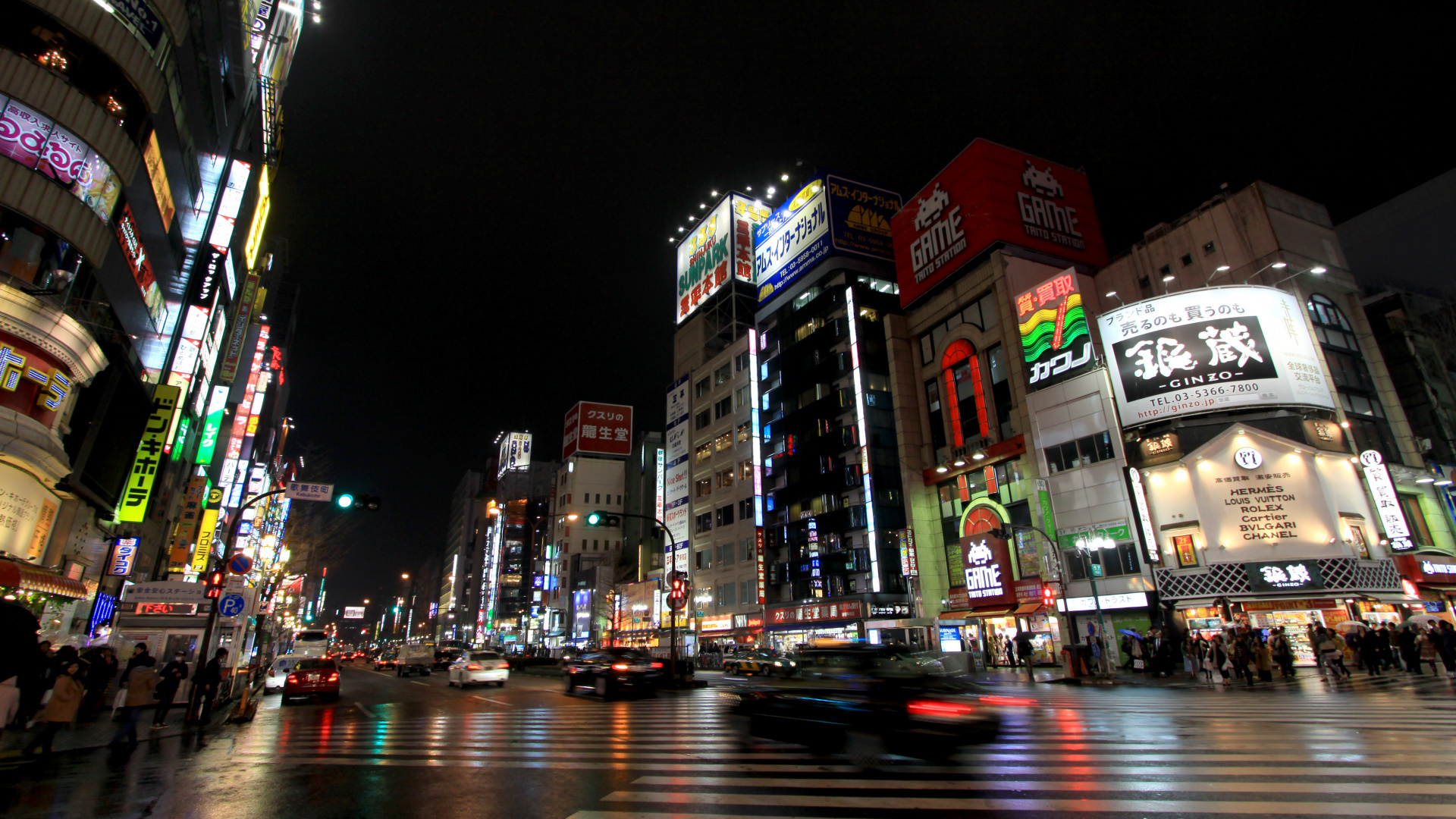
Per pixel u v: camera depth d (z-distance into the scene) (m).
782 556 54.88
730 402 64.31
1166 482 32.66
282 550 55.12
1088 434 35.75
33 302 17.30
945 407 46.25
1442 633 21.92
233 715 18.00
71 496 21.27
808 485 52.81
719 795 7.74
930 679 10.65
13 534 18.19
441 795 8.08
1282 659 22.78
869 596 44.69
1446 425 36.31
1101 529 34.41
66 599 20.64
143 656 13.26
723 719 16.02
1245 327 32.31
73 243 18.48
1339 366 33.94
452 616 162.00
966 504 43.38
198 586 22.86
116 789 8.83
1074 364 37.00
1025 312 40.34
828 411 52.22
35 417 17.95
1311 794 7.08
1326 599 28.03
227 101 30.30
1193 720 13.34
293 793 8.38
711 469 65.19
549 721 15.87
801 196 62.75
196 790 8.68
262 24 34.72
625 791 8.08
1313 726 11.93
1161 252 40.12
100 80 19.50
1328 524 29.47
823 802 7.31
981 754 10.20
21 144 17.31
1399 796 6.86
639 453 95.00
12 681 10.41
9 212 17.05
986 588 39.88
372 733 14.41
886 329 50.56
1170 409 32.66
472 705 20.59
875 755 10.08
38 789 8.88
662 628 67.19
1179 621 31.11
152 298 24.84
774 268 65.38
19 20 17.78
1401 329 38.44
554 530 101.44
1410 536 29.72
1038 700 18.47
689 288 78.12
